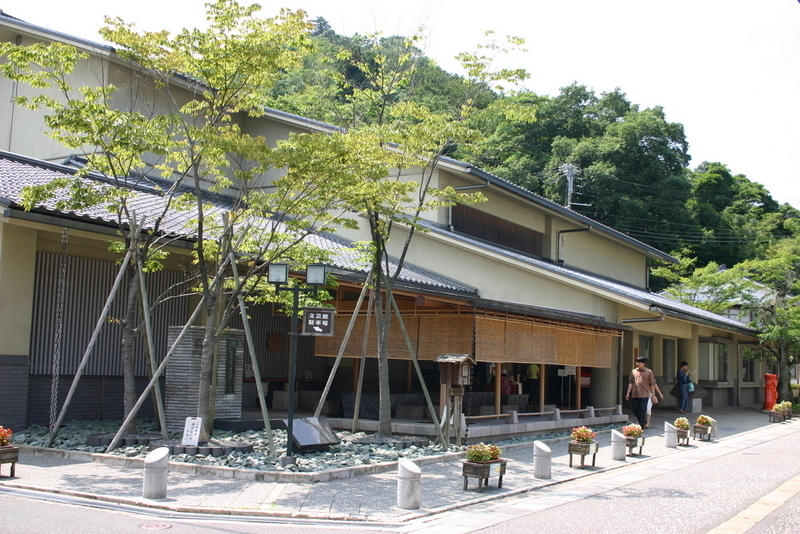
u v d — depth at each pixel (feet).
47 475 29.68
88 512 23.84
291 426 33.37
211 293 37.32
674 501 29.27
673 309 60.29
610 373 62.03
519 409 53.21
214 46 34.68
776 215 172.24
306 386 57.16
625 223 135.13
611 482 34.04
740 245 154.61
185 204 38.14
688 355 84.02
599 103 155.22
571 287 59.41
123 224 39.83
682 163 148.25
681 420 49.96
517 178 134.82
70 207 34.01
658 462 41.68
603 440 50.08
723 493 31.30
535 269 60.18
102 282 44.98
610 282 86.58
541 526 24.27
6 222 37.52
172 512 24.64
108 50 52.90
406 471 26.50
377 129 40.60
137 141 33.73
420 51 46.39
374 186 38.14
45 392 41.75
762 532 23.76
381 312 42.14
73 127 33.09
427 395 41.14
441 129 40.96
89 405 44.06
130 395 37.58
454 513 26.50
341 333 48.55
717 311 100.07
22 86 59.16
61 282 38.09
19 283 39.09
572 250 83.05
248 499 26.71
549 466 34.19
